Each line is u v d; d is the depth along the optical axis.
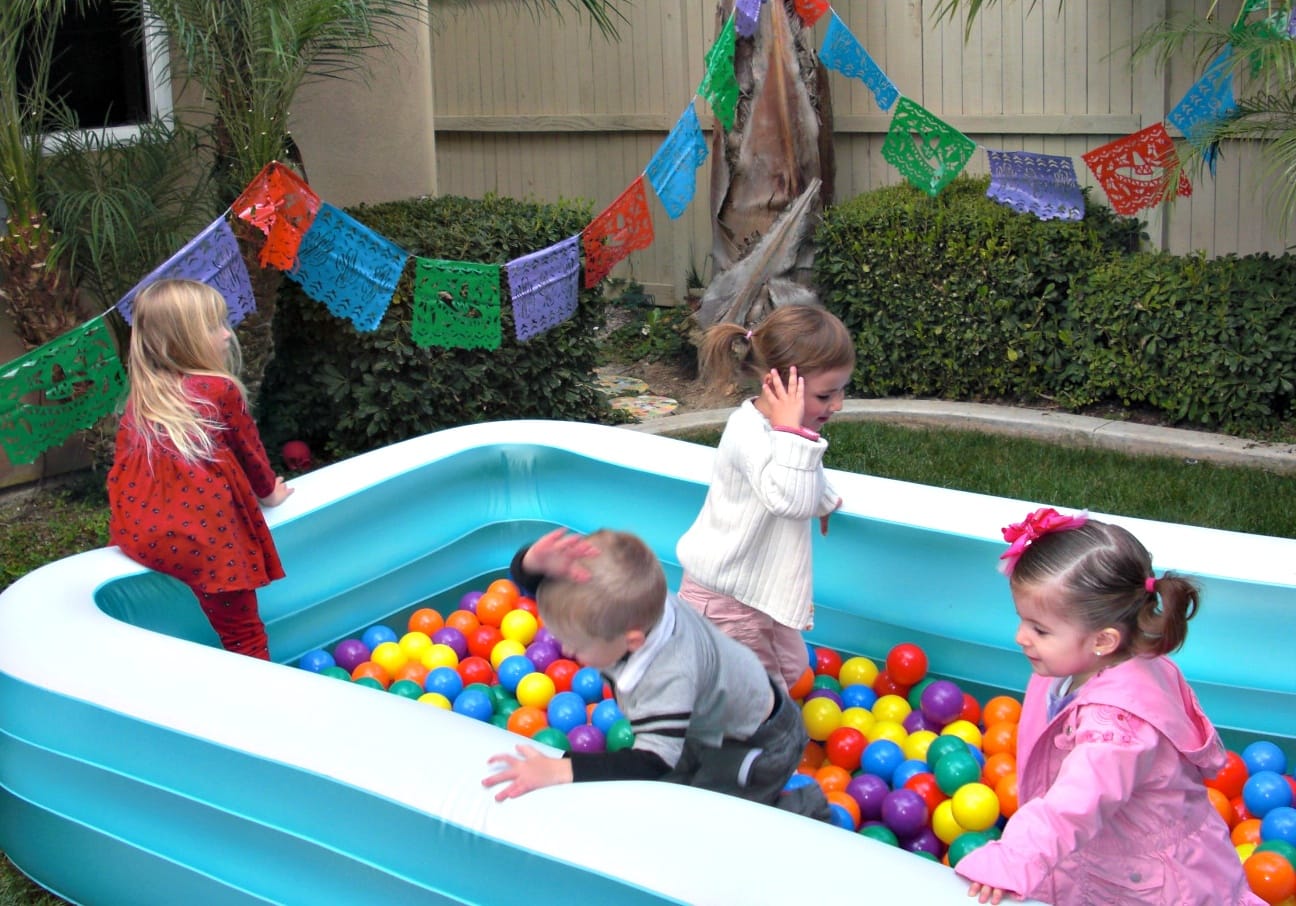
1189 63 6.85
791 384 3.16
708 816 2.30
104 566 3.43
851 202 7.18
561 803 2.36
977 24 7.48
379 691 2.77
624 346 8.25
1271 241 6.79
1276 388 5.88
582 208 6.47
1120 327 6.21
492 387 6.04
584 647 2.41
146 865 2.83
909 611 3.95
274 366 5.88
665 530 4.38
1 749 3.01
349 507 4.15
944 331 6.72
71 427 4.02
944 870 2.15
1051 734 2.37
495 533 4.71
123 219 4.68
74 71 5.43
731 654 2.66
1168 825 2.24
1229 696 3.51
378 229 5.68
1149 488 5.47
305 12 4.61
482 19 9.68
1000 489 5.56
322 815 2.54
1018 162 4.98
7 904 3.08
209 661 2.89
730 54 4.78
